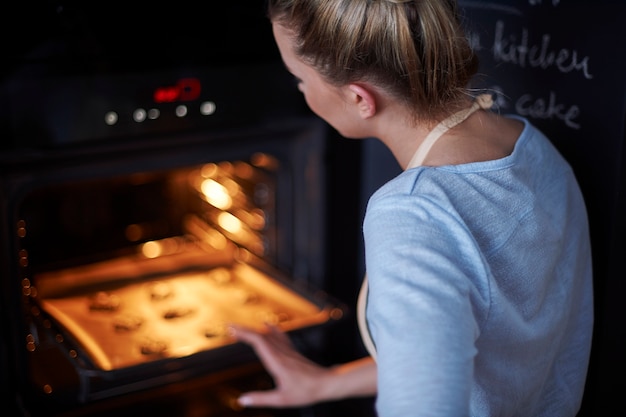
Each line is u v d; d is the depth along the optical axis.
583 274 1.04
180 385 1.68
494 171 0.86
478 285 0.80
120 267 1.76
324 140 1.51
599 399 1.19
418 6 0.82
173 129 1.36
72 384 1.40
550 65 1.16
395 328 0.73
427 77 0.84
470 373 0.72
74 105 1.26
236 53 1.38
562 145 1.17
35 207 1.65
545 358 0.95
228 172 1.77
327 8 0.82
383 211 0.81
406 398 0.69
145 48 1.29
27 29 1.20
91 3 1.23
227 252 1.83
